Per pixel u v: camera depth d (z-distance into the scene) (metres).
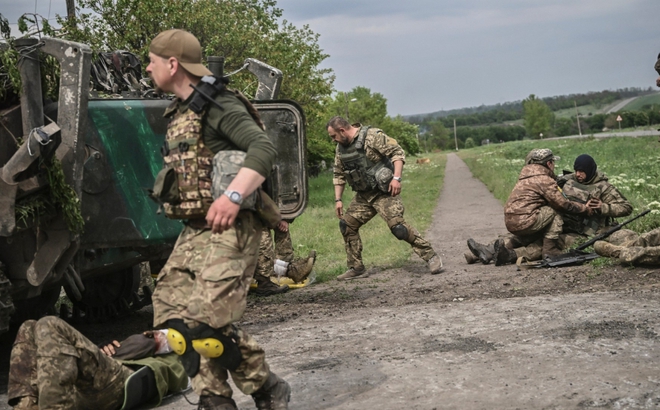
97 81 6.43
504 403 3.68
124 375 3.82
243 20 20.67
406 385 4.09
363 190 8.76
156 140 5.64
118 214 5.50
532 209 8.43
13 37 4.99
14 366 3.66
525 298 6.36
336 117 8.66
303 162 7.14
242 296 3.22
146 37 18.06
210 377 3.28
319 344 5.37
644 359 4.22
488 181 27.41
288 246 9.06
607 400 3.61
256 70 7.59
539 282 7.36
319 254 11.92
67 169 4.98
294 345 5.44
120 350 4.06
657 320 5.05
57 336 3.51
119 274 7.60
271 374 3.46
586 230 8.55
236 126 3.21
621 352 4.38
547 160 8.56
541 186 8.43
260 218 3.37
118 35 17.73
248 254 3.29
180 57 3.32
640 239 7.70
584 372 4.05
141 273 7.97
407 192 27.06
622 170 20.97
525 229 8.45
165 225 5.64
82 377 3.66
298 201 7.14
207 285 3.15
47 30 5.18
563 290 6.90
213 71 6.73
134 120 5.57
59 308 7.99
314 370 4.55
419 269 9.36
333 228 15.39
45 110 5.30
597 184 8.56
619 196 8.48
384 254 11.04
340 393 4.05
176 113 3.40
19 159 4.69
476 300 6.75
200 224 3.33
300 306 7.49
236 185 3.09
